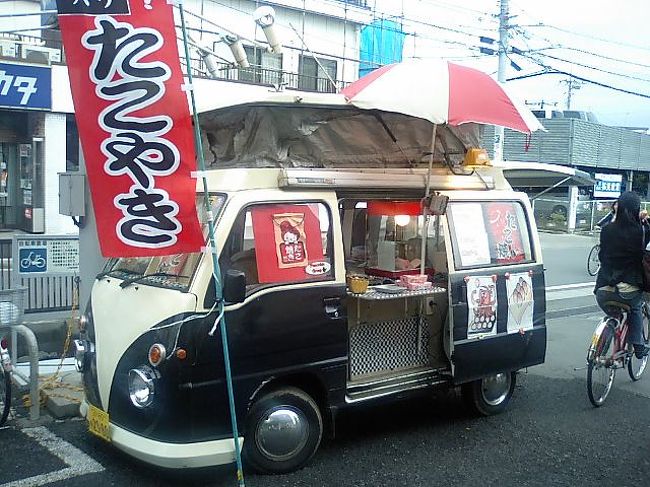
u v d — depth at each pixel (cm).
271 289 446
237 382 431
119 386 439
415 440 540
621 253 648
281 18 1917
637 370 743
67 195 656
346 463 488
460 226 557
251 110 499
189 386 412
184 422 412
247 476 457
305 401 466
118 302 465
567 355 845
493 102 514
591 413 621
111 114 388
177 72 392
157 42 387
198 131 398
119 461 479
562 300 1246
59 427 543
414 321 564
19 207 1761
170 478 452
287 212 466
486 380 595
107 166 392
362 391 509
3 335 572
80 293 678
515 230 604
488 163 593
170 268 455
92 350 473
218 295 409
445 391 626
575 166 3048
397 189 536
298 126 514
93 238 658
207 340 417
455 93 497
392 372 548
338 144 551
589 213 2898
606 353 643
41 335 781
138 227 398
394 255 577
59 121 1628
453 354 539
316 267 473
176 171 397
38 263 770
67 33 380
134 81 387
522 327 593
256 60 1848
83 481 446
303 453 469
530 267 604
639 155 3516
